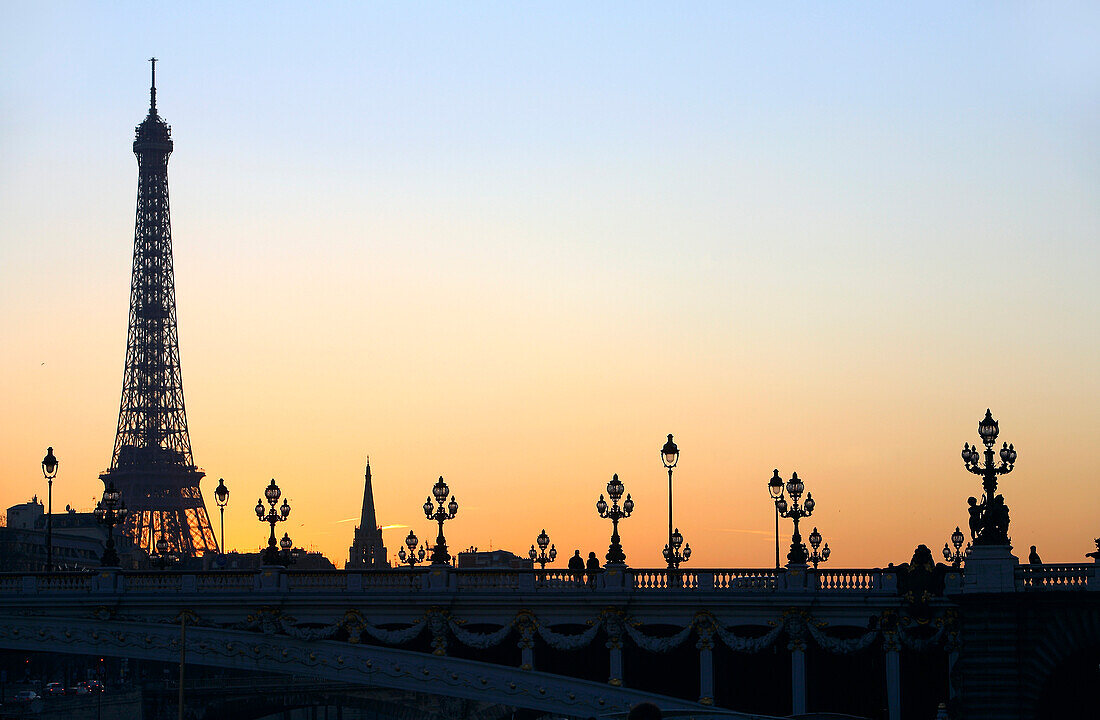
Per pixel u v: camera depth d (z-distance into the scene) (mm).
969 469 108250
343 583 114188
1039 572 105938
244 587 113438
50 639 112125
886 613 110875
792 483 128375
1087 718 107875
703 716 89625
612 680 111938
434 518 120875
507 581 113688
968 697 105438
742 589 111875
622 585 112625
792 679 111938
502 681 112188
